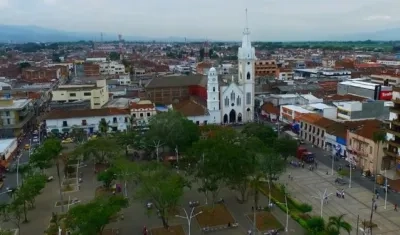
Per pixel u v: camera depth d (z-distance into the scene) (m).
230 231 75.31
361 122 125.19
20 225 78.12
